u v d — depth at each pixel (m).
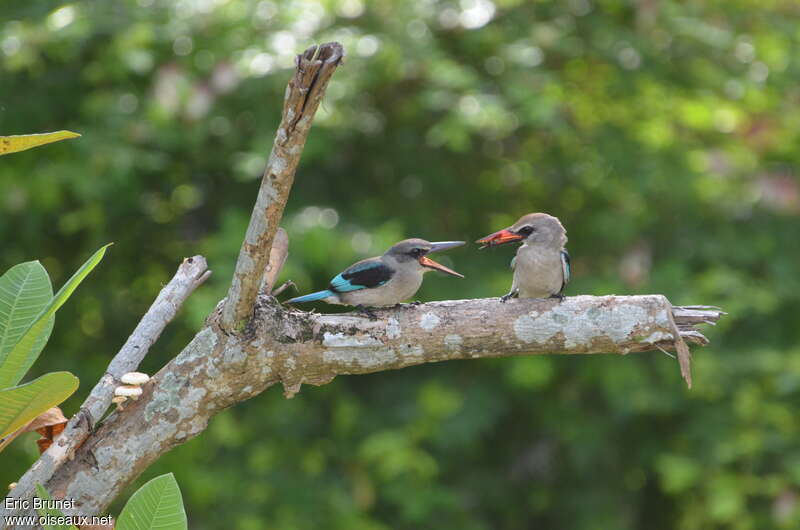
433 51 13.20
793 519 13.45
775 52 15.52
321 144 12.91
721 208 15.30
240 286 5.49
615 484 15.98
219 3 13.70
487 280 14.03
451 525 15.10
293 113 4.64
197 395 5.75
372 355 5.96
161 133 12.89
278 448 14.46
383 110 14.99
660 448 15.53
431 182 15.53
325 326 5.90
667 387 14.54
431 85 13.80
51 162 13.72
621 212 14.51
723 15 15.48
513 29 14.41
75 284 4.34
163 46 13.55
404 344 5.98
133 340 5.86
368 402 15.20
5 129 14.23
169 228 15.74
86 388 14.57
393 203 15.34
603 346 5.96
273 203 5.05
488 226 15.72
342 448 14.52
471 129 12.99
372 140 15.26
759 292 13.93
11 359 4.51
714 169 13.98
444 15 14.51
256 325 5.78
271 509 14.09
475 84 13.43
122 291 15.93
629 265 13.59
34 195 12.84
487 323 5.98
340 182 15.30
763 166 15.47
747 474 14.41
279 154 4.83
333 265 12.68
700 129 15.27
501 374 15.15
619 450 15.99
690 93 14.84
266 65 12.98
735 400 14.02
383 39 13.19
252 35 13.43
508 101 13.63
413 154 15.35
